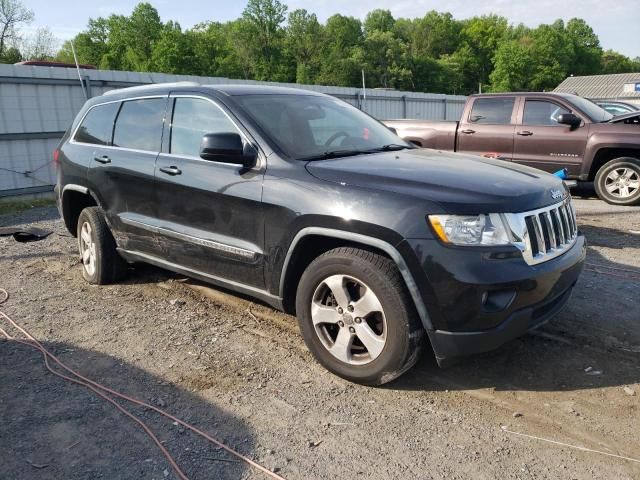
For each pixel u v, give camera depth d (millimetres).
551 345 3818
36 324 4395
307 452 2758
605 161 9195
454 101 25625
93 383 3445
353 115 4668
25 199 11250
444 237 2932
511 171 3629
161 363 3697
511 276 2943
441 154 4133
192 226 4117
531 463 2652
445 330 2992
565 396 3217
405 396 3258
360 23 97688
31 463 2701
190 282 5316
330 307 3377
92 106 5414
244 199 3660
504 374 3475
